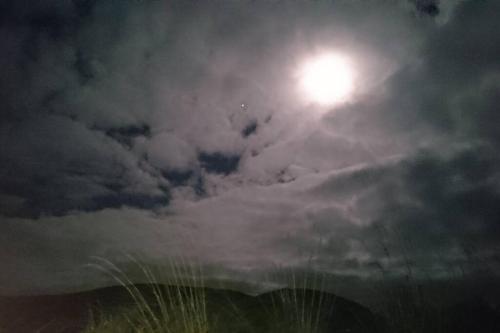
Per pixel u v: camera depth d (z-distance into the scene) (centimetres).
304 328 394
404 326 383
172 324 401
